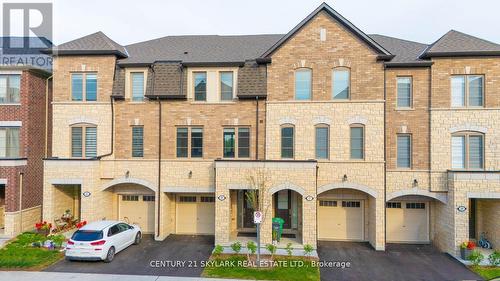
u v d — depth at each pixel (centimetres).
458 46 1717
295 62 1772
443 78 1720
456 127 1709
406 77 1769
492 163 1680
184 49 2069
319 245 1762
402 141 1767
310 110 1753
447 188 1684
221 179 1664
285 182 1627
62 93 1883
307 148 1750
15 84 1922
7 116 1905
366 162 1706
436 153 1716
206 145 1841
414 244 1812
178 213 1975
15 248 1588
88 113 1872
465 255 1520
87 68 1877
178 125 1859
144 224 1986
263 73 1808
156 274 1298
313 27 1764
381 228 1684
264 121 1798
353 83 1731
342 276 1329
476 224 1777
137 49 2108
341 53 1741
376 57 1717
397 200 1844
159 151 1855
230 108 1833
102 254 1399
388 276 1334
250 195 1627
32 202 1950
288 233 1841
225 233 1653
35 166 1977
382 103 1709
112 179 1867
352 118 1725
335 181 1723
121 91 1855
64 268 1352
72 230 1847
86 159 1795
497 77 1688
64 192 1933
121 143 1878
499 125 1681
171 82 1844
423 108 1742
